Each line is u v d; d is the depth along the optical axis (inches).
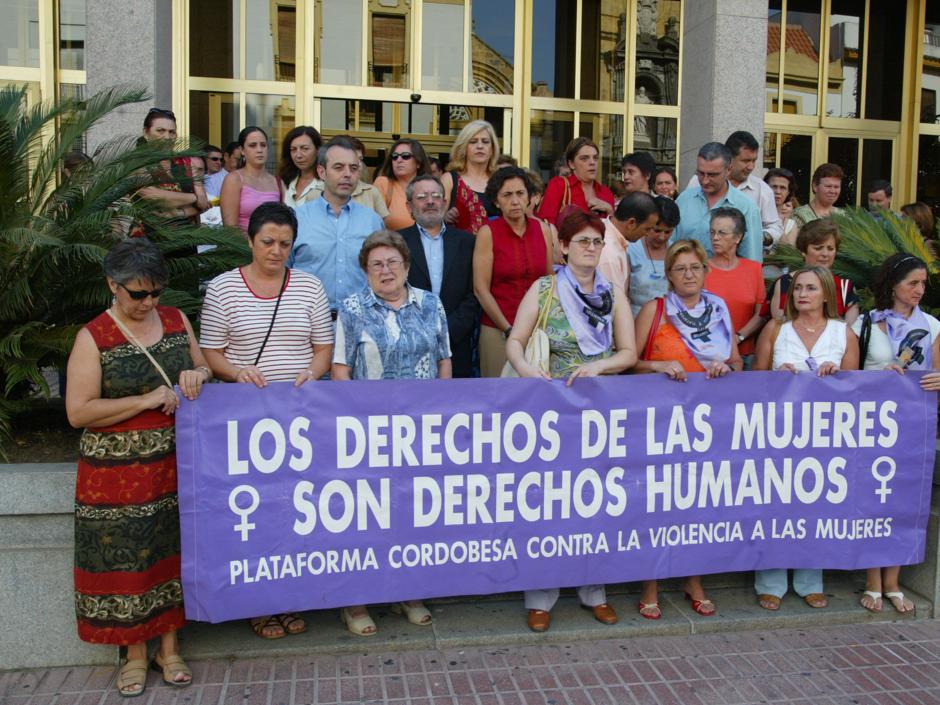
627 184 248.8
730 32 364.8
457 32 395.9
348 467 147.3
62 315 179.5
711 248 213.5
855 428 169.2
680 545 163.2
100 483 132.6
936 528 172.6
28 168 175.6
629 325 162.2
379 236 154.9
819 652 157.1
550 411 155.1
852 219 223.9
